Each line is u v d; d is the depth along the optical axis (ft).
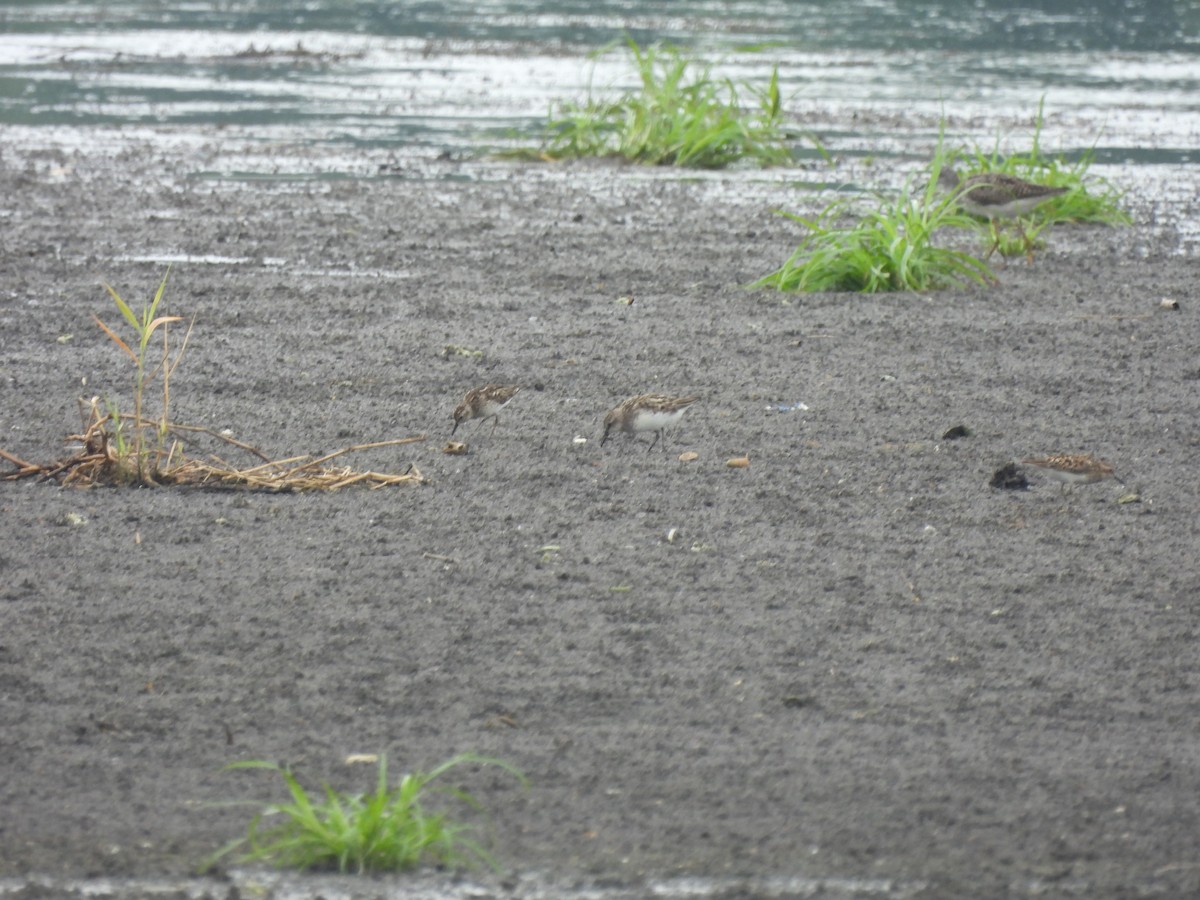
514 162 252.01
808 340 146.61
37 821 64.75
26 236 187.73
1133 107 315.17
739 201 219.61
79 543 93.81
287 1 519.19
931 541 96.27
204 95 320.09
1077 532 98.07
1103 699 75.87
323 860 63.21
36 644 80.33
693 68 363.15
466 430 117.70
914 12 502.79
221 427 117.80
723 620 84.33
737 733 72.28
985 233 195.21
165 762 69.51
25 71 349.00
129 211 204.23
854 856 62.69
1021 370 136.56
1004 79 355.77
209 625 82.94
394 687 76.48
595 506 101.71
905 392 129.18
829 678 77.77
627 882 60.95
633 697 75.61
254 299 159.74
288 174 235.20
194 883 61.16
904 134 280.51
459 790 67.41
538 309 157.79
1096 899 60.03
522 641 81.61
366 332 147.23
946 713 74.33
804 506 102.12
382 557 92.58
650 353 140.77
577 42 416.87
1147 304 162.30
